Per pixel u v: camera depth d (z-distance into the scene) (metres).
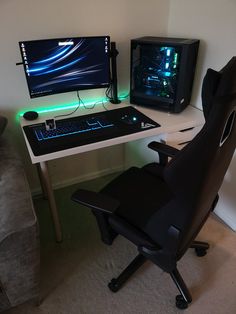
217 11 1.51
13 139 1.72
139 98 1.81
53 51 1.51
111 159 2.38
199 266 1.57
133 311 1.36
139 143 2.05
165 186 1.41
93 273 1.55
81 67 1.63
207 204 1.06
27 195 1.20
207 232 1.80
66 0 1.57
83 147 1.37
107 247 1.71
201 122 1.65
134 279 1.51
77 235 1.80
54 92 1.63
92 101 1.96
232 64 0.65
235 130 0.85
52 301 1.41
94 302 1.40
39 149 1.34
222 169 0.96
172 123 1.61
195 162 0.77
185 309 1.36
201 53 1.71
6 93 1.70
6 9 1.46
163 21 1.92
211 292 1.44
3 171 1.33
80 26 1.68
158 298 1.41
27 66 1.48
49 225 1.89
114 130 1.51
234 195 1.73
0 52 1.56
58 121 1.61
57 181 2.24
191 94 1.85
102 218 1.16
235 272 1.54
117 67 1.93
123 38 1.85
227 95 0.67
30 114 1.69
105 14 1.71
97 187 2.26
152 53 1.68
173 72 1.62
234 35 1.45
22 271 1.15
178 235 0.97
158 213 1.03
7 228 1.02
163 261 1.11
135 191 1.39
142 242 1.11
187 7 1.71
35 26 1.57
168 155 1.42
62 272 1.56
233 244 1.71
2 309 1.26
